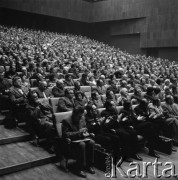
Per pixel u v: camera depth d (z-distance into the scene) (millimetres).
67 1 22406
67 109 4789
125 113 4609
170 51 19469
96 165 3961
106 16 22984
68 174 3662
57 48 15492
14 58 9820
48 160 3967
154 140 4613
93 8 23922
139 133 4711
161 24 19609
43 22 23125
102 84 6848
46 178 3498
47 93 5754
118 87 7094
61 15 22156
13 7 19688
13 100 4926
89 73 8375
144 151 4836
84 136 3828
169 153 4719
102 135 4250
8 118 4973
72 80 7031
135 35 21859
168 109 5594
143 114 4871
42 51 13539
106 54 17156
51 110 4809
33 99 4773
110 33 23562
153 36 20125
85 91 6617
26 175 3557
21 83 5605
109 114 4438
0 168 3492
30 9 20547
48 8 21422
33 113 4527
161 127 4977
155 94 6160
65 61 11539
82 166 3648
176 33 18766
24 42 15398
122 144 4316
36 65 8211
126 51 22641
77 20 23156
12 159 3801
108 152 4113
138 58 17438
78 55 14312
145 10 20469
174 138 5160
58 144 3988
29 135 4617
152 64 15141
